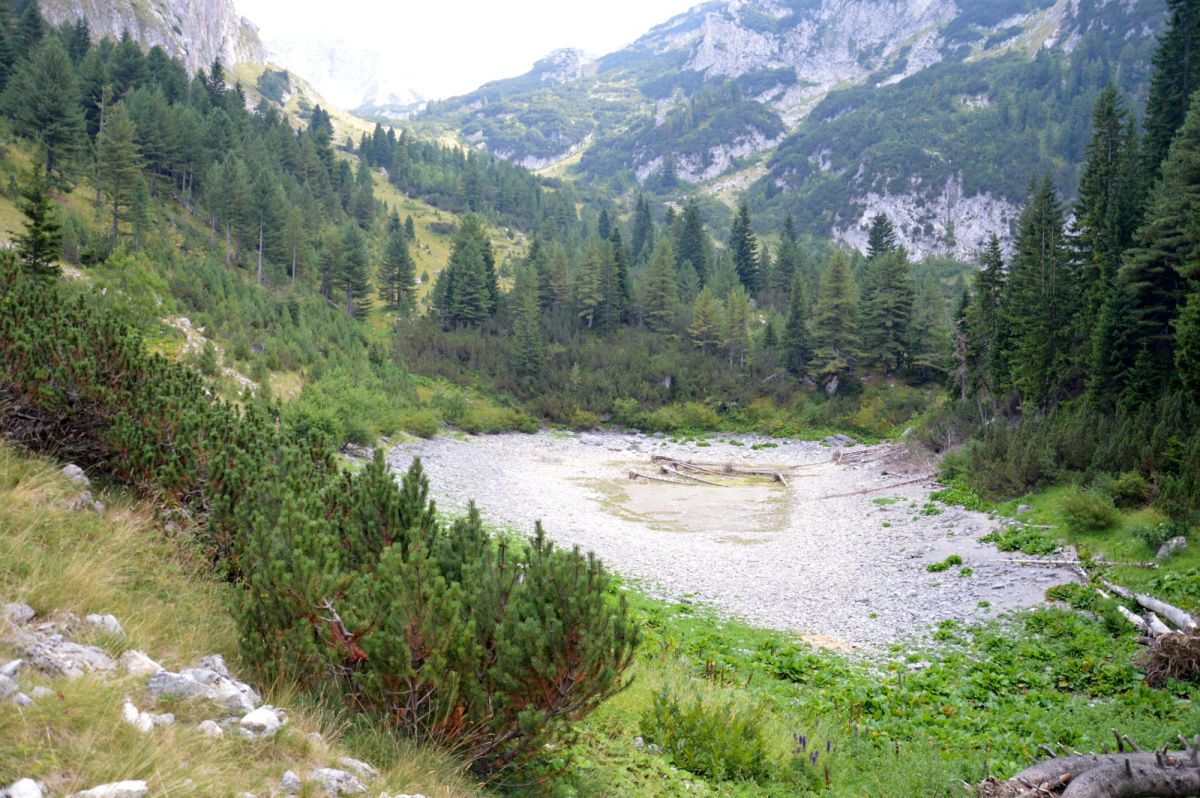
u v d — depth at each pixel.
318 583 6.66
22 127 73.00
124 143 67.88
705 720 9.52
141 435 10.72
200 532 9.69
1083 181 44.72
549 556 7.73
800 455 61.72
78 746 4.41
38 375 10.69
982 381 53.03
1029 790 8.95
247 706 5.91
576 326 94.44
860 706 13.27
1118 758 9.51
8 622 5.56
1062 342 42.50
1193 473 23.66
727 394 79.25
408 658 6.32
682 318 95.62
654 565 27.23
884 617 20.97
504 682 6.54
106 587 7.28
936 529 30.86
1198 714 12.07
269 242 87.69
